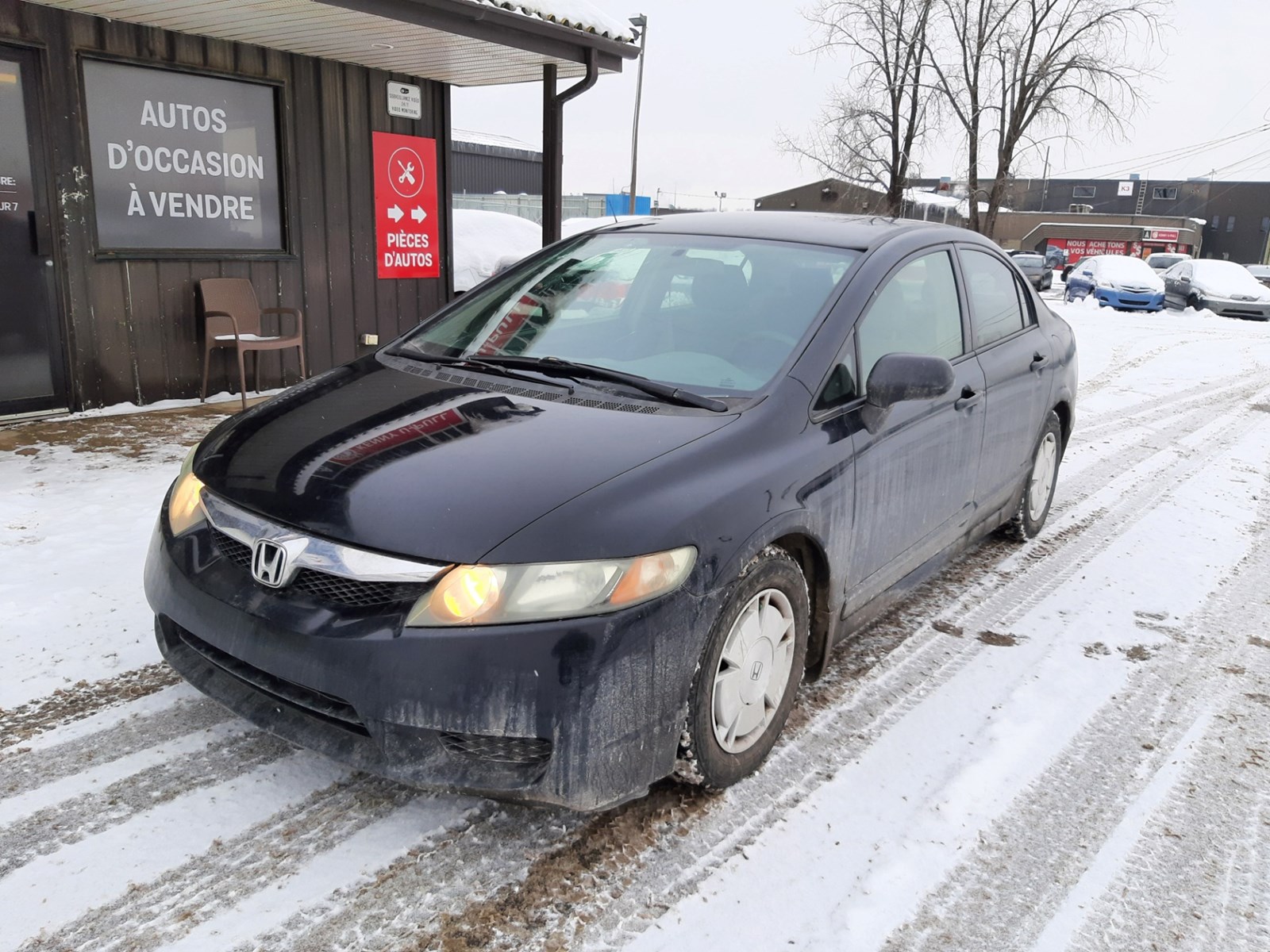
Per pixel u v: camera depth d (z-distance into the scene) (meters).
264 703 2.35
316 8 5.77
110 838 2.24
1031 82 27.05
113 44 6.10
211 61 6.65
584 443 2.41
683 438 2.46
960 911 2.16
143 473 5.03
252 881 2.12
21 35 5.64
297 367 7.69
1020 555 4.64
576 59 7.36
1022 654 3.52
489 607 2.03
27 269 5.91
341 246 7.83
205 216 6.86
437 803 2.44
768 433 2.58
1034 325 4.47
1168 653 3.59
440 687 2.01
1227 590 4.27
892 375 2.77
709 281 3.21
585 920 2.06
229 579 2.29
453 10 6.11
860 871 2.27
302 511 2.22
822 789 2.59
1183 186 82.19
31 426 5.92
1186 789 2.70
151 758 2.56
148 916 2.00
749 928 2.06
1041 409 4.40
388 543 2.09
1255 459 6.94
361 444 2.46
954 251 3.79
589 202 34.78
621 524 2.14
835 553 2.78
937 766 2.74
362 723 2.08
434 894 2.12
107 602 3.44
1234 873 2.36
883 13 26.33
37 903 2.02
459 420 2.57
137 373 6.59
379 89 7.85
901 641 3.58
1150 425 8.05
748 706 2.51
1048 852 2.39
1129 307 22.03
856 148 27.52
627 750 2.15
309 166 7.44
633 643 2.10
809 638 2.88
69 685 2.89
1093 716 3.08
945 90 27.34
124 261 6.38
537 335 3.20
